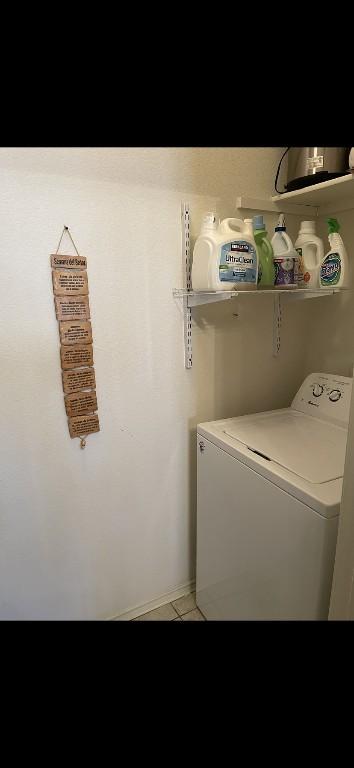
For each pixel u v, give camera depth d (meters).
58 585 1.49
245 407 1.78
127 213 1.29
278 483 1.10
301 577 1.07
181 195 1.38
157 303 1.43
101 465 1.47
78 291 1.25
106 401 1.41
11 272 1.14
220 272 1.28
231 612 1.47
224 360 1.66
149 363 1.47
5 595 1.39
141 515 1.63
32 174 1.12
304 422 1.54
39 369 1.25
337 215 1.62
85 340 1.31
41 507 1.38
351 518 0.74
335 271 1.38
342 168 1.39
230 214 1.50
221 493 1.41
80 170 1.18
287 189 1.54
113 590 1.65
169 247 1.40
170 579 1.81
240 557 1.35
